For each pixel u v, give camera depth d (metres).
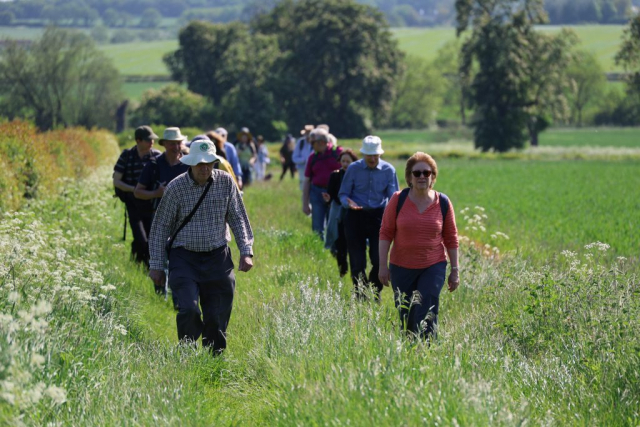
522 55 195.50
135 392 12.90
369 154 23.61
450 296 22.83
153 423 11.63
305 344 15.33
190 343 16.42
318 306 17.59
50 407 11.39
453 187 79.62
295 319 16.61
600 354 15.72
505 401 12.13
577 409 13.11
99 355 14.07
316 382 12.64
